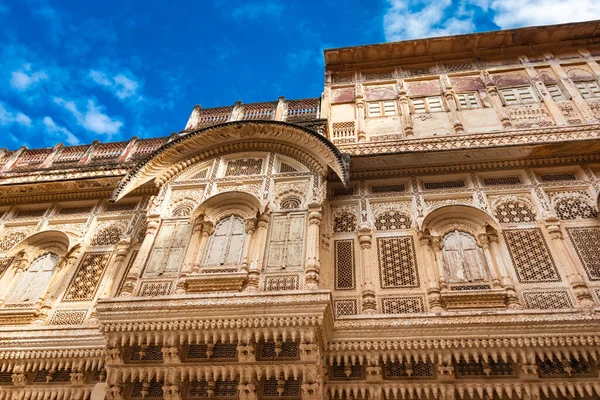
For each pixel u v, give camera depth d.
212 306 6.09
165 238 7.73
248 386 5.91
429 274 7.09
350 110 10.86
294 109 10.72
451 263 7.21
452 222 7.84
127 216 9.30
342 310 6.88
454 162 8.73
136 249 8.57
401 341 6.15
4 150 11.48
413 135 9.76
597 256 6.99
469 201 8.19
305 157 8.69
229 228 7.75
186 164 9.15
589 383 5.68
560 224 7.54
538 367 5.90
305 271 6.70
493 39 11.47
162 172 8.98
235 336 6.01
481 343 5.95
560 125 9.26
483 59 11.58
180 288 6.80
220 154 9.26
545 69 10.89
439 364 5.98
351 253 7.70
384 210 8.31
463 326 6.08
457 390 5.91
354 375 6.27
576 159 8.52
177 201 8.45
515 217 7.80
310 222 7.44
